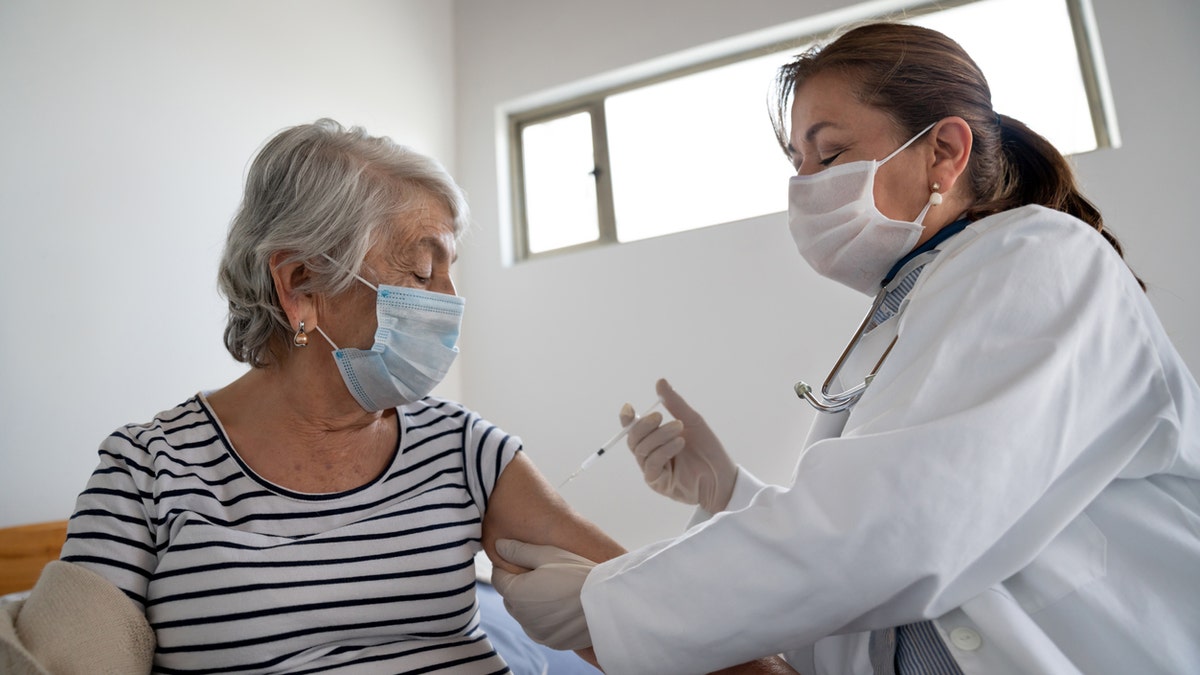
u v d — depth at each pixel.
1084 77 3.03
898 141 1.05
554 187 3.94
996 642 0.80
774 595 0.81
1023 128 1.13
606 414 3.48
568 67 3.84
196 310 2.56
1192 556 0.83
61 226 2.21
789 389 3.18
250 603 0.97
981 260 0.92
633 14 3.73
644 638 0.87
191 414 1.12
